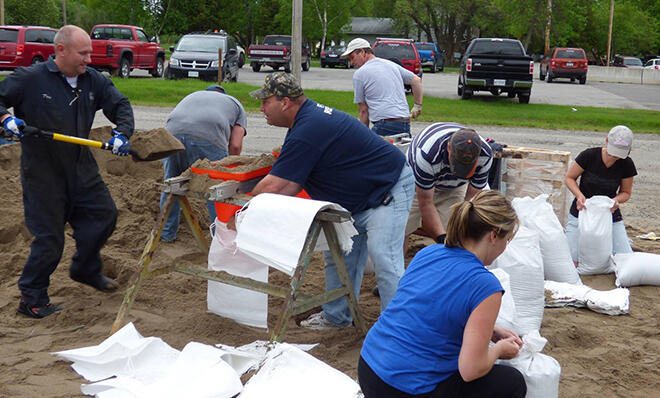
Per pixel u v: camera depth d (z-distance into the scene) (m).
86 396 3.36
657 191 9.62
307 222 3.57
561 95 26.34
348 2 58.97
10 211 5.82
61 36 4.16
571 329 4.52
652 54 72.19
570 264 5.43
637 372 4.01
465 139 4.06
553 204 6.34
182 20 56.12
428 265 2.79
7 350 3.88
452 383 2.68
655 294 5.45
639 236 7.20
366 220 4.14
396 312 2.79
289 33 58.53
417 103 7.97
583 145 13.37
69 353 3.66
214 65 22.78
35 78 4.18
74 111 4.31
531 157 6.32
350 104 18.28
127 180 7.15
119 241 5.76
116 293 4.82
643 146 14.03
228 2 60.25
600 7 65.56
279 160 3.92
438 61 43.72
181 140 5.61
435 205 5.26
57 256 4.39
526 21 52.78
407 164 4.22
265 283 3.99
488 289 2.60
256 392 3.23
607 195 5.89
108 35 25.73
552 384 3.17
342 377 3.36
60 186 4.35
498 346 2.80
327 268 4.54
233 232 4.25
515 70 20.73
